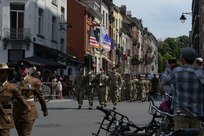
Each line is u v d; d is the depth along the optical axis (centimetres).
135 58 9144
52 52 4094
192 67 753
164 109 914
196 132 511
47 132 1343
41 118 1761
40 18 4044
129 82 3256
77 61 4894
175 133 520
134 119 1741
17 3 3756
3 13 3725
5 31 3719
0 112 772
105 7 6512
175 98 750
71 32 5206
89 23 5409
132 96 3275
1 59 3697
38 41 3909
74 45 5203
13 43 3719
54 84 3119
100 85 2277
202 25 5478
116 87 2381
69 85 3900
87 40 5297
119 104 2794
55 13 4397
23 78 918
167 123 815
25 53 3734
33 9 3816
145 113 2033
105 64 6281
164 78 763
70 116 1848
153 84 3117
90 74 2245
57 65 3319
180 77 741
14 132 1353
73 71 4903
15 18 3772
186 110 732
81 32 5197
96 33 5047
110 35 6900
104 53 6200
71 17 5216
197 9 6675
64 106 2455
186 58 753
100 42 5031
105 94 2292
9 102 805
